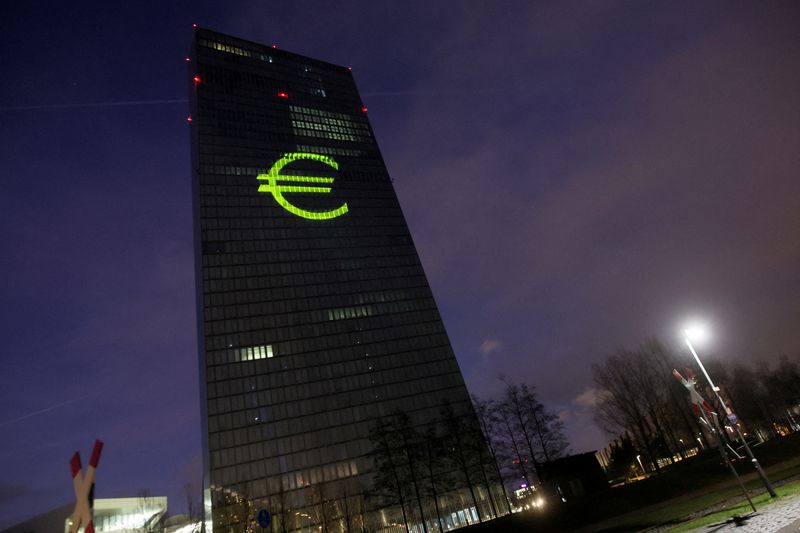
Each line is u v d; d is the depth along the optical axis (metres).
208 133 141.12
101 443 8.09
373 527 92.88
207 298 113.88
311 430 104.62
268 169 141.75
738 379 87.62
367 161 162.12
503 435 70.31
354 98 179.75
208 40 164.00
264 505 91.44
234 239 124.81
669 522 35.62
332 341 118.94
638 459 94.25
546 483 64.94
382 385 116.50
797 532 16.20
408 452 76.94
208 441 97.81
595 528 44.06
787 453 52.97
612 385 70.75
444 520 96.00
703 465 54.34
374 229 144.75
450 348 129.38
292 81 170.12
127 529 120.69
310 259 129.88
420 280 140.12
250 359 109.62
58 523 117.44
